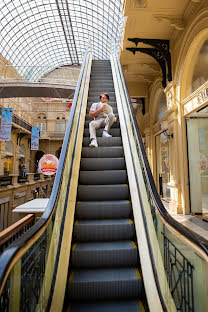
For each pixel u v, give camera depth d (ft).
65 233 7.25
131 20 20.62
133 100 42.42
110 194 9.60
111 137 13.25
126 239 7.90
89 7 70.95
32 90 57.47
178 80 22.11
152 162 34.83
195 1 16.67
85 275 6.54
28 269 4.25
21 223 9.36
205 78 17.87
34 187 68.13
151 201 7.20
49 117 100.53
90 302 6.13
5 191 46.98
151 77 33.53
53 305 5.40
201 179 20.26
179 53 21.26
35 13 74.90
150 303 5.63
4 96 60.85
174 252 5.28
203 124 20.49
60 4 73.15
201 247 3.90
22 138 83.15
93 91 21.43
